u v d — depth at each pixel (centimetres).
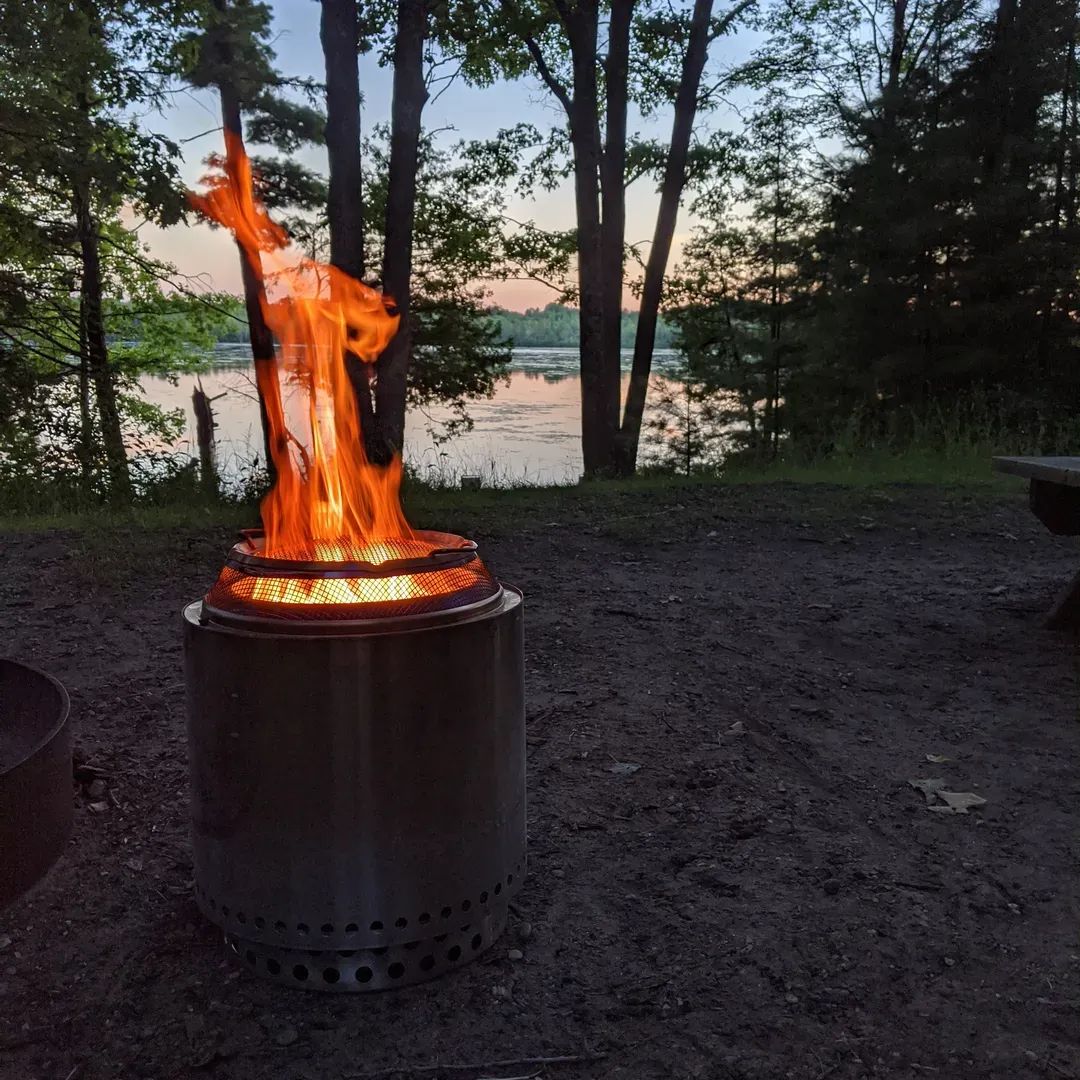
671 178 1608
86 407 1451
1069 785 328
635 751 356
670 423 1841
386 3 1623
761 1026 209
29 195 1531
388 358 1310
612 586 595
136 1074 196
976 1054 200
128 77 1362
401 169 1298
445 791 216
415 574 216
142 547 689
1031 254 1336
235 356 2727
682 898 260
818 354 1582
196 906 258
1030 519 780
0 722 321
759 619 521
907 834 296
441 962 226
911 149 1423
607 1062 199
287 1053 202
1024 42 1348
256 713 209
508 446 2741
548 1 1694
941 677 434
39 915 253
